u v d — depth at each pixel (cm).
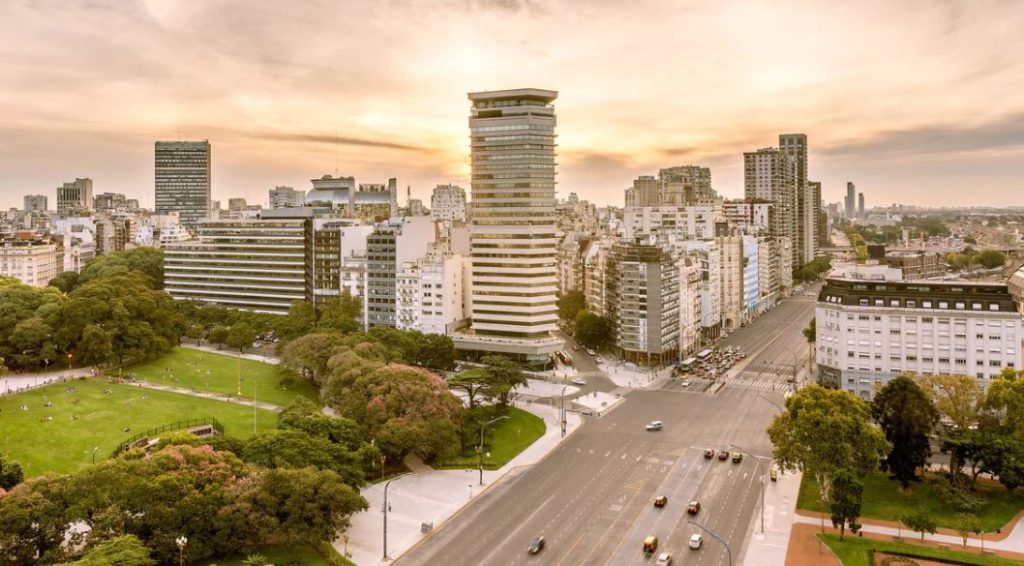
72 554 12738
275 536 14300
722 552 14650
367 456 18388
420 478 18700
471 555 14550
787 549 14725
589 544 15012
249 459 16338
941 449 18250
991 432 17788
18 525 12500
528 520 16175
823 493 16925
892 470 17638
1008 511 16362
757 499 17212
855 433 16450
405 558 14450
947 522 15925
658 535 15400
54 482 13550
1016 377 19712
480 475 18400
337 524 14412
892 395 18012
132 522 13288
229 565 13738
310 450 16575
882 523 15888
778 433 17262
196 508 13625
